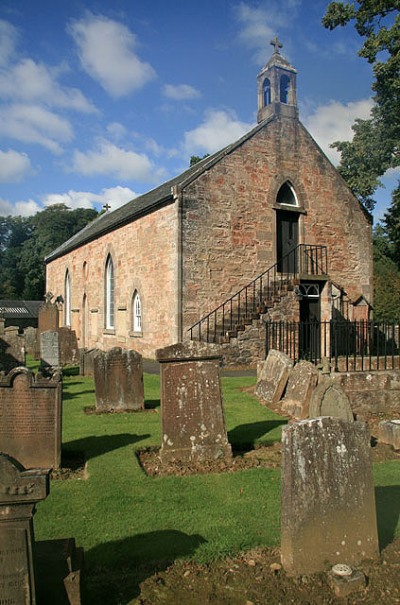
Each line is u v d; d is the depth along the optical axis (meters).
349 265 22.67
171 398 7.27
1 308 51.34
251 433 8.60
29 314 51.06
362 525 4.56
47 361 14.10
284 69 21.30
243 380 13.98
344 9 20.47
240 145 19.72
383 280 34.84
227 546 4.71
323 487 4.44
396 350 20.47
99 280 26.86
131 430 8.81
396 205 24.55
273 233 20.27
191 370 7.39
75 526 5.12
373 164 23.52
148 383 13.97
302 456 4.39
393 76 19.98
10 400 7.03
